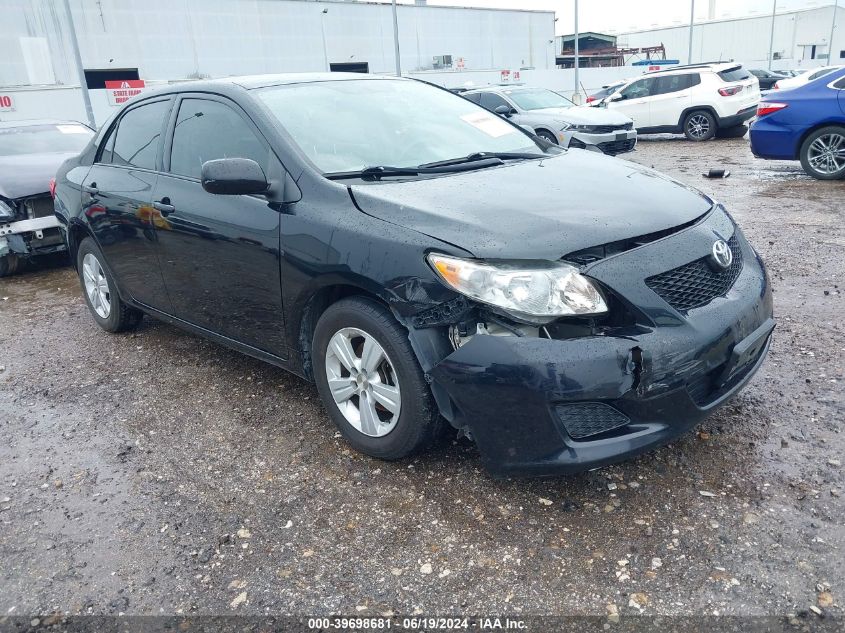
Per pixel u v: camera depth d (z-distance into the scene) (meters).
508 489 2.88
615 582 2.35
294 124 3.49
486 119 4.14
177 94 4.16
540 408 2.48
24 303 6.23
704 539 2.51
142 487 3.13
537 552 2.52
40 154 7.85
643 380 2.49
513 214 2.77
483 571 2.46
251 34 41.06
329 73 4.24
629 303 2.53
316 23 43.34
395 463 3.14
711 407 2.69
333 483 3.03
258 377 4.19
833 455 2.92
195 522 2.85
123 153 4.52
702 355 2.58
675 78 16.23
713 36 63.16
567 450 2.51
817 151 9.34
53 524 2.91
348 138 3.52
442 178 3.24
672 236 2.77
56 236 6.92
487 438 2.64
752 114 15.73
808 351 3.91
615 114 13.06
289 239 3.15
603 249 2.62
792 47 60.41
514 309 2.50
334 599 2.39
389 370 2.99
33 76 29.72
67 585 2.55
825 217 7.12
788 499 2.67
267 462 3.25
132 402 3.99
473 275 2.55
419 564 2.52
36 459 3.45
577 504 2.75
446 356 2.67
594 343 2.47
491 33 52.00
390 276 2.75
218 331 3.90
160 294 4.25
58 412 3.94
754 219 7.27
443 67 48.44
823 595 2.22
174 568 2.59
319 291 3.14
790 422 3.19
